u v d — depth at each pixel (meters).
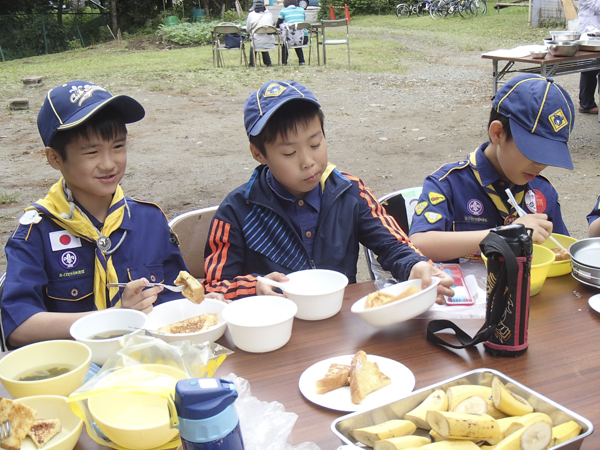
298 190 1.97
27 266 1.85
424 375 1.29
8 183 6.23
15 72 14.33
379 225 2.10
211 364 1.24
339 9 27.34
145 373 1.10
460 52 15.09
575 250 1.82
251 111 1.96
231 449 0.86
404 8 25.97
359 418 1.03
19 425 1.04
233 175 6.38
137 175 6.48
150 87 11.17
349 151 7.09
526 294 1.30
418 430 1.05
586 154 6.41
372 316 1.46
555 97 1.93
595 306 1.54
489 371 1.13
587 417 1.11
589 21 7.05
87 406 1.08
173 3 29.16
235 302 1.55
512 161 2.03
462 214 2.29
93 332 1.47
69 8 29.91
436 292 1.55
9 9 27.28
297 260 2.07
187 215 2.36
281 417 1.10
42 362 1.30
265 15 13.34
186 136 8.09
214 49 14.02
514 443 0.94
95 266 1.98
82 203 2.01
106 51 21.16
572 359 1.32
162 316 1.61
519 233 1.27
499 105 2.04
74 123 1.78
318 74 12.25
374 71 12.53
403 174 6.08
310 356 1.41
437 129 7.93
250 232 2.07
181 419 0.85
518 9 23.91
